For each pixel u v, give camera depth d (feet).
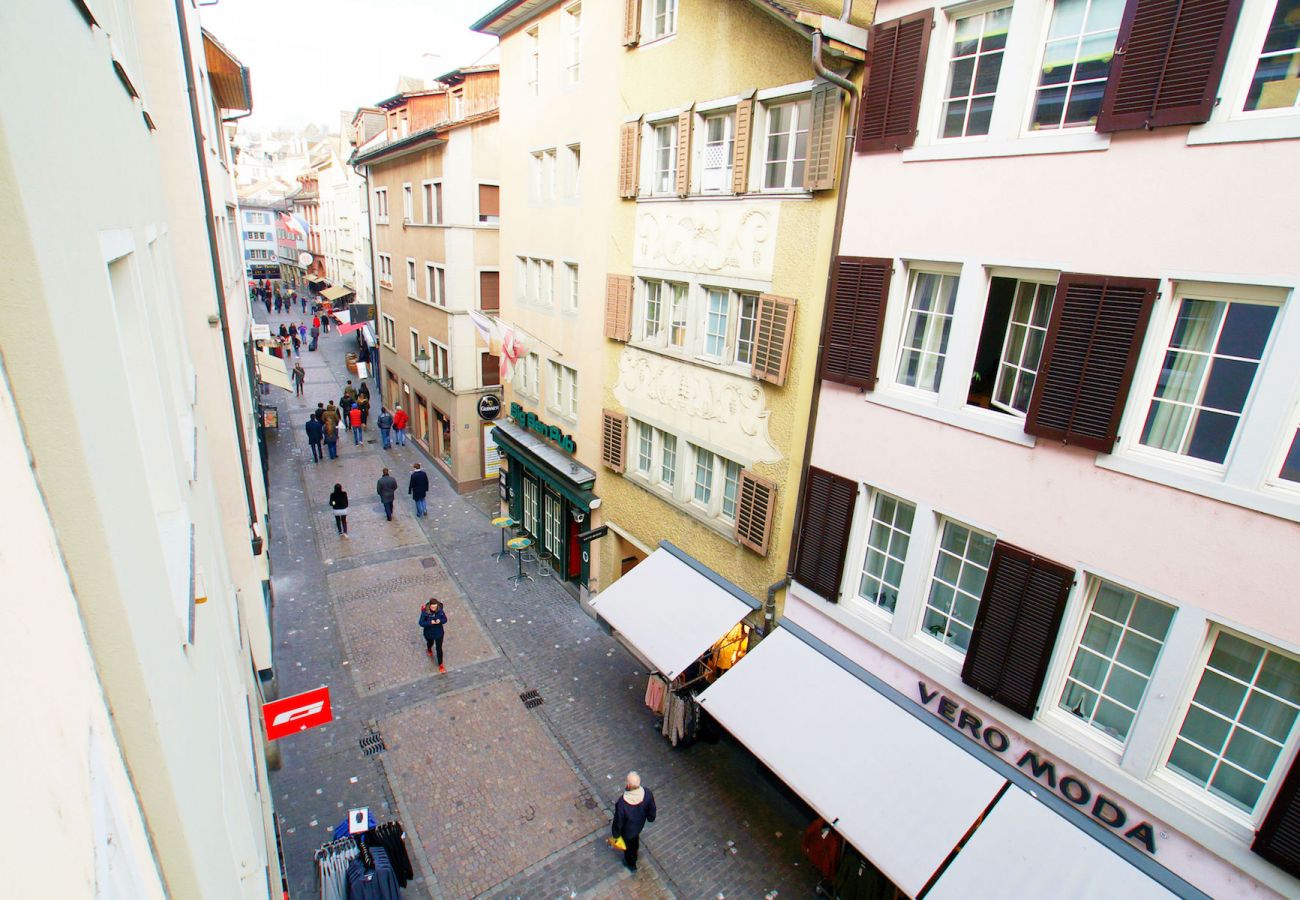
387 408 100.99
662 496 42.98
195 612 12.87
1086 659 23.52
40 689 4.54
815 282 30.27
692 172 36.60
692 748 38.96
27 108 5.34
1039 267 22.12
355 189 142.31
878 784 26.71
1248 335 18.67
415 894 29.66
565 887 30.32
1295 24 16.93
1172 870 21.40
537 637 48.91
